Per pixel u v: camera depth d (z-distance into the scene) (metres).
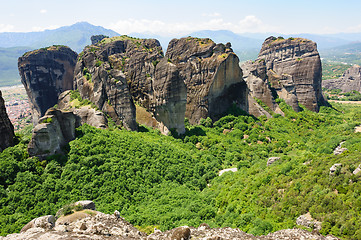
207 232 23.12
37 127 47.44
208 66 102.88
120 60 108.88
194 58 106.12
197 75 105.00
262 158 75.75
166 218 40.62
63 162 49.09
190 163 66.25
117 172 51.28
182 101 87.00
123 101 80.25
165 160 62.38
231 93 108.06
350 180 35.50
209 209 44.66
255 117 108.69
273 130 99.56
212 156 74.44
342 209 31.50
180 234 21.69
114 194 46.91
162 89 86.94
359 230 27.14
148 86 92.12
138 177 53.28
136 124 83.19
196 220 41.28
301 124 109.94
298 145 82.75
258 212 39.31
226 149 80.88
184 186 56.19
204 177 62.94
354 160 39.31
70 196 43.59
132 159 57.31
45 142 48.03
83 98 92.25
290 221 33.94
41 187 43.12
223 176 60.38
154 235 22.52
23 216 37.09
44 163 47.38
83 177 47.66
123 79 80.69
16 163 44.88
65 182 45.88
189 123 106.69
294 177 43.66
